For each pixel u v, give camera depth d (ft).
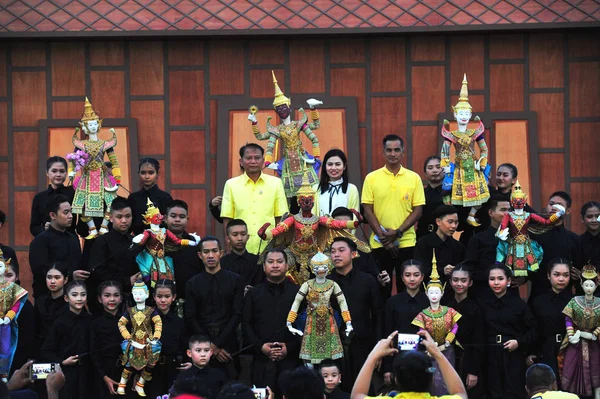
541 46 41.34
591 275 31.53
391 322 31.53
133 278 32.91
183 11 41.22
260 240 35.17
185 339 31.53
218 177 41.19
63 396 31.01
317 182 35.60
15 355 32.09
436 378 30.53
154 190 35.96
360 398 21.67
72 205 34.94
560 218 32.99
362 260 33.50
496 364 31.55
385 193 35.68
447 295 32.86
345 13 41.11
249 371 31.37
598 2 40.88
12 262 34.53
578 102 41.27
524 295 40.24
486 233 33.55
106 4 41.37
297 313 31.19
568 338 31.22
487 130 41.27
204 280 31.96
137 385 30.94
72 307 31.63
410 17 40.96
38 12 41.24
